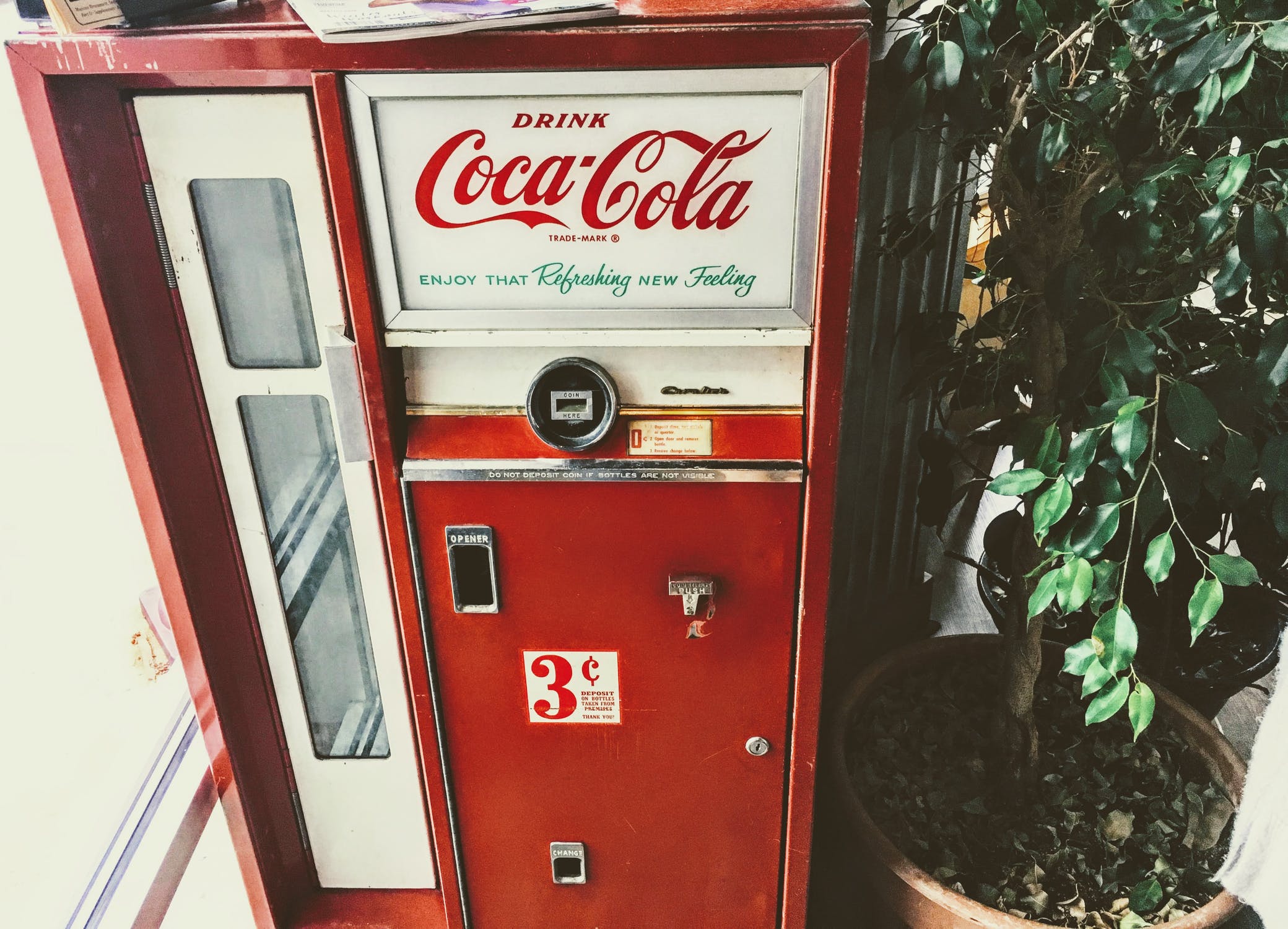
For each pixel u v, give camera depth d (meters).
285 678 1.48
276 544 1.41
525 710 1.40
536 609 1.33
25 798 1.56
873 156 1.82
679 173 1.10
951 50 1.13
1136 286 1.42
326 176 1.16
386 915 1.62
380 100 1.08
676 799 1.46
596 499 1.25
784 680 1.36
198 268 1.22
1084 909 1.51
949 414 1.93
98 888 1.45
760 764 1.42
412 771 1.55
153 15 1.09
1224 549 1.58
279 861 1.60
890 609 2.42
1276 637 1.91
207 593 1.36
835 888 1.83
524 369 1.23
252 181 1.19
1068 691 1.86
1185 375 1.25
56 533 1.63
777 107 1.07
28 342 1.54
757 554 1.28
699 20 1.03
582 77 1.06
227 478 1.34
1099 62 1.30
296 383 1.29
